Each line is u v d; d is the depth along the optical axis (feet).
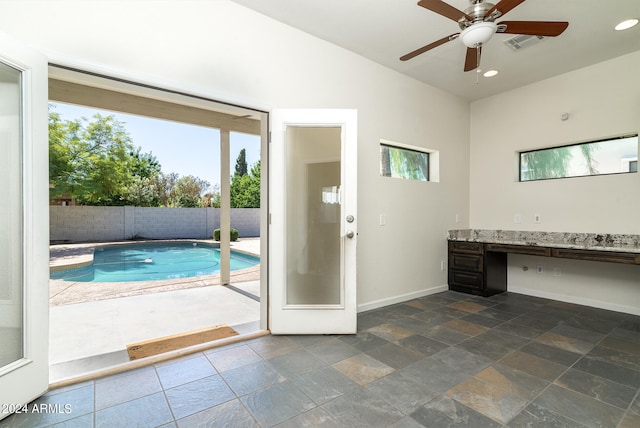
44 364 6.04
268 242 9.43
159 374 6.87
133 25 6.94
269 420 5.32
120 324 9.89
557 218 12.79
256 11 8.73
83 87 12.79
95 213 33.55
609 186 11.47
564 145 12.84
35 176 5.87
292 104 9.56
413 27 9.50
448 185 14.64
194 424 5.22
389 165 13.11
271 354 7.87
